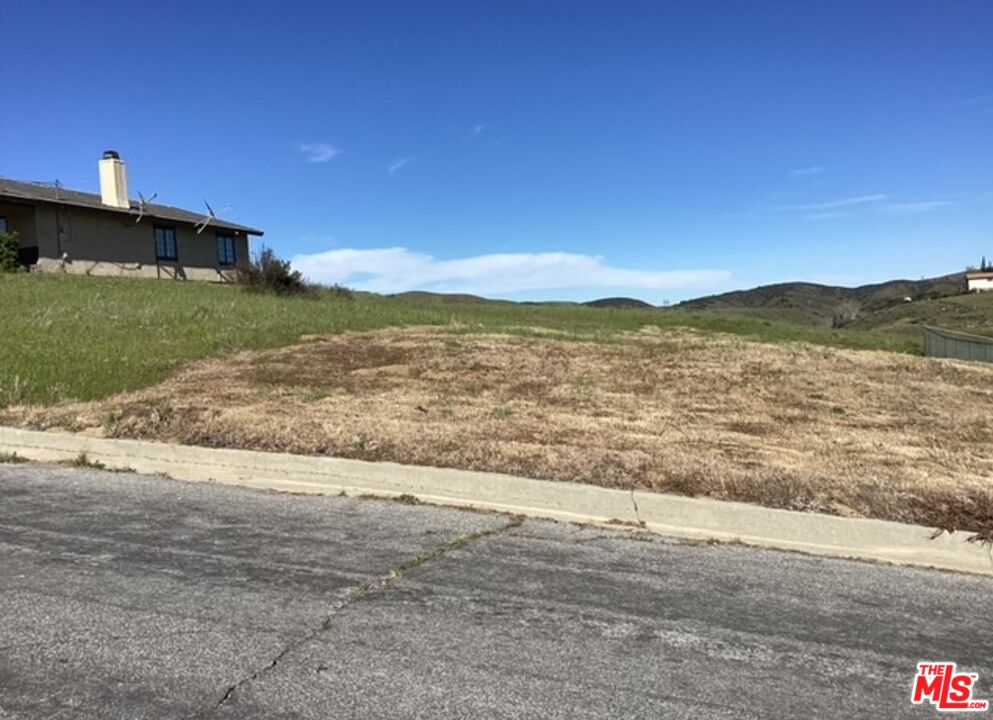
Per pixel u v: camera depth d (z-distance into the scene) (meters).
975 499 4.80
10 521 4.54
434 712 2.59
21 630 3.12
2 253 22.17
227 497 5.11
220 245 32.81
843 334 32.47
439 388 8.50
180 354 10.31
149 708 2.58
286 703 2.63
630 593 3.63
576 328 21.97
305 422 6.51
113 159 27.41
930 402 8.31
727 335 22.30
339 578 3.74
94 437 6.34
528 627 3.24
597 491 5.00
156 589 3.56
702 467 5.37
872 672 2.94
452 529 4.52
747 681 2.85
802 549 4.37
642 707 2.65
